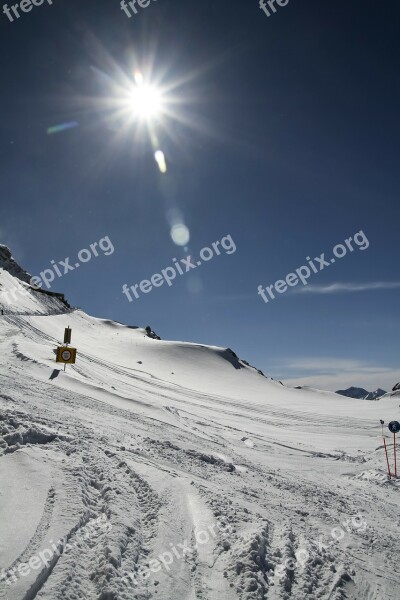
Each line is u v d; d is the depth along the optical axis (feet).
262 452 49.14
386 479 42.45
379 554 19.15
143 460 25.13
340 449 70.59
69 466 20.03
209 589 13.30
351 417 151.84
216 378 274.36
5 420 25.35
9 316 120.37
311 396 293.64
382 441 86.12
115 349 271.28
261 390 270.46
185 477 23.56
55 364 64.75
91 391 52.26
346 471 46.57
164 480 21.67
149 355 282.15
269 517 20.59
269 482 30.53
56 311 303.68
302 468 43.62
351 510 27.07
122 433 32.55
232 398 182.39
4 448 21.30
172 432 41.73
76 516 15.23
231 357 340.59
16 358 57.72
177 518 17.51
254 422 97.45
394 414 169.17
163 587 12.79
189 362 295.28
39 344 81.46
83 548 13.67
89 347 245.24
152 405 54.03
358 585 15.47
